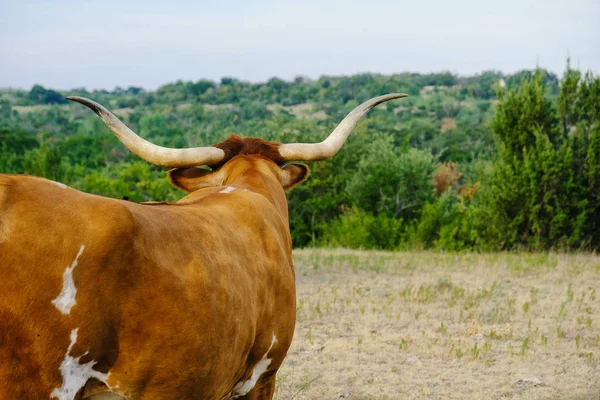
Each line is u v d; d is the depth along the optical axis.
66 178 30.61
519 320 9.03
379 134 33.72
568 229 18.33
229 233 3.59
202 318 3.05
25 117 117.50
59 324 2.63
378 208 28.61
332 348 7.77
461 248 20.09
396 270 13.56
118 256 2.77
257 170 4.77
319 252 17.36
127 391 2.93
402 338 8.09
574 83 19.08
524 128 19.14
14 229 2.59
